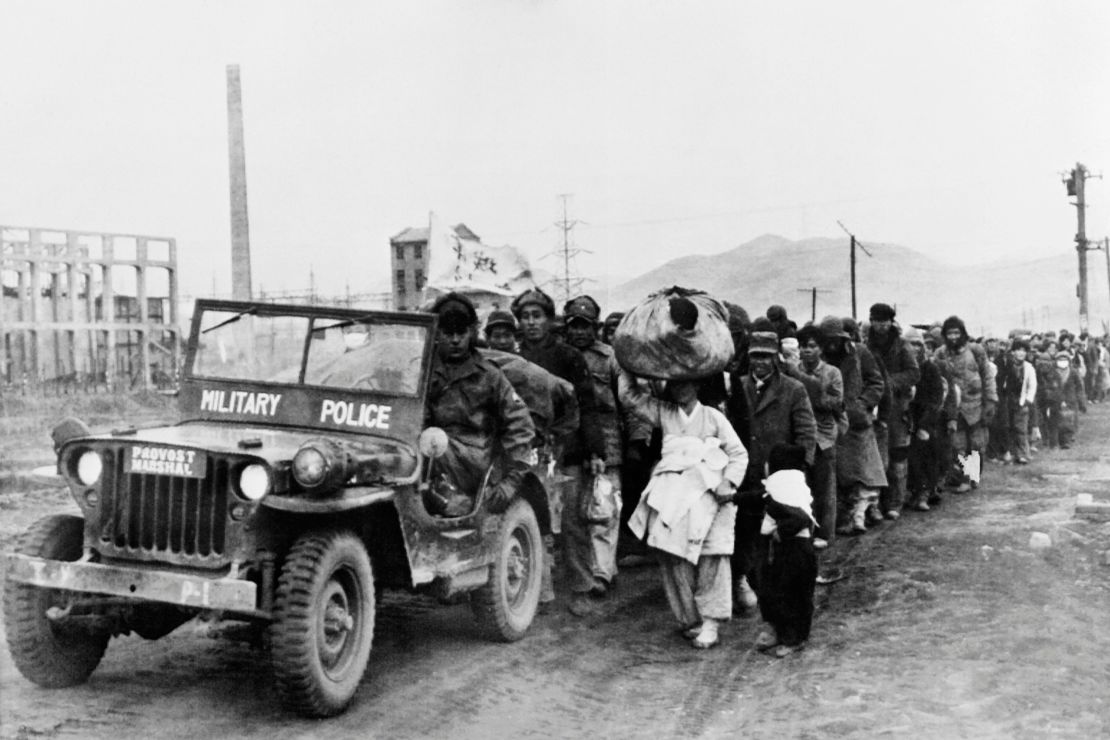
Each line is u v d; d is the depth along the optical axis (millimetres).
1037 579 8148
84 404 19906
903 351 11430
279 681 4836
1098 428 22109
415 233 43812
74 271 23750
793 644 6473
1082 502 10938
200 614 5152
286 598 4828
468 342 6355
